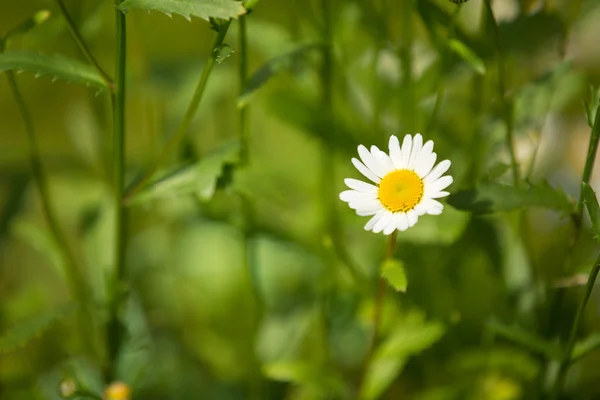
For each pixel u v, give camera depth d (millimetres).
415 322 968
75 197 1053
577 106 1049
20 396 996
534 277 977
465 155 995
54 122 1152
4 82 1147
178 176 937
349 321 1029
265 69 923
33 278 1111
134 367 1013
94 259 1008
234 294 1067
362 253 1023
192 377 1045
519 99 981
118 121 909
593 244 968
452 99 1023
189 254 1081
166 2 860
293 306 1049
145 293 1076
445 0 987
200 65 1039
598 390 981
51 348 1038
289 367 958
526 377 978
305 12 990
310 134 993
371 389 953
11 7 1095
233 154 938
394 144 867
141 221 1079
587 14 968
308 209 1039
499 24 961
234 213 1014
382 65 1007
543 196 889
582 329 971
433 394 965
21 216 1073
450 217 958
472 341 1006
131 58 1032
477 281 1019
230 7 856
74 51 1035
